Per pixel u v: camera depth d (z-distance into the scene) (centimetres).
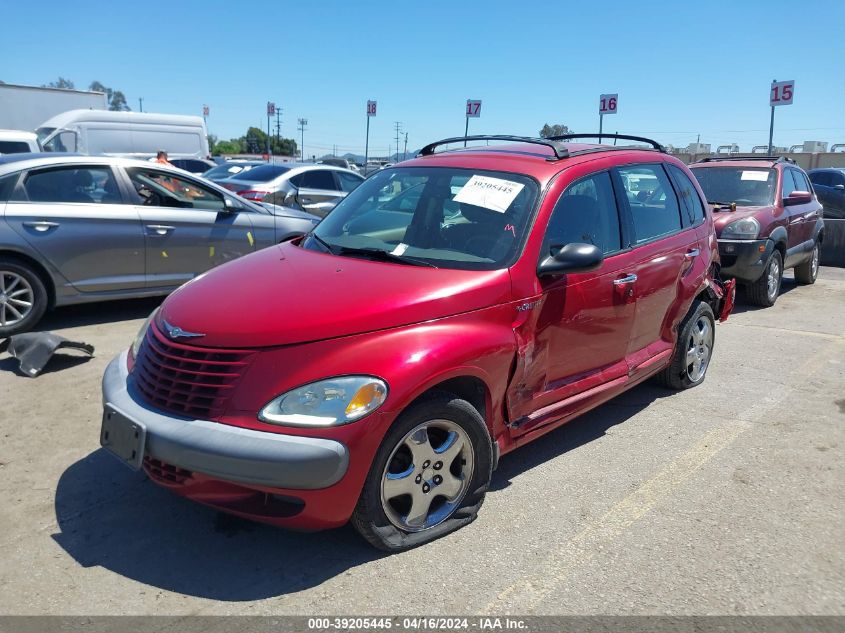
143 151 1986
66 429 448
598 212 427
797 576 316
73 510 357
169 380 309
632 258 443
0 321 616
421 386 306
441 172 432
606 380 439
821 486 402
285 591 297
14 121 2091
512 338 352
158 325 340
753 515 368
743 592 304
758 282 884
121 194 682
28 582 299
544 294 372
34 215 623
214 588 298
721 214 885
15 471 394
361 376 296
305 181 1284
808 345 707
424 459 324
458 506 345
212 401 296
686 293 512
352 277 346
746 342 719
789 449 451
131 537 335
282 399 290
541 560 323
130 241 678
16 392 504
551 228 386
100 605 286
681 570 318
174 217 706
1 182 619
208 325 312
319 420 286
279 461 279
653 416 505
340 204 468
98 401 491
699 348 566
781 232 896
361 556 322
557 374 399
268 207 798
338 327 304
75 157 668
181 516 354
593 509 371
